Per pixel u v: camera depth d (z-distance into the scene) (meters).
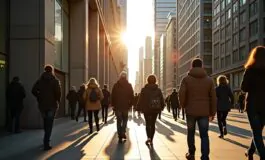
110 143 10.84
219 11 83.00
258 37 58.25
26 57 14.78
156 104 10.05
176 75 151.75
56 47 20.92
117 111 11.22
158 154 8.81
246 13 64.06
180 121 21.36
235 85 71.50
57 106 9.66
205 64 98.69
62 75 23.45
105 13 46.28
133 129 15.80
